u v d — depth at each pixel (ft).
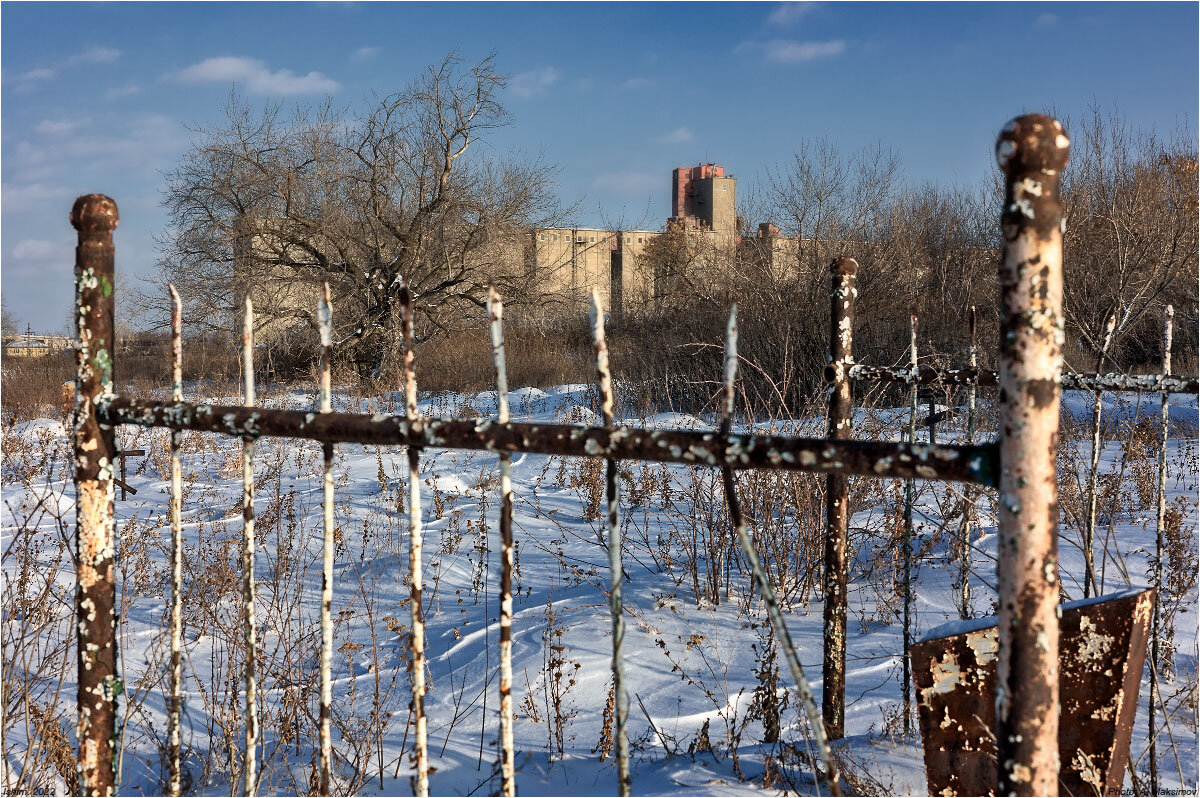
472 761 9.84
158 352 77.51
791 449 4.12
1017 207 3.62
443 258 71.92
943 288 57.47
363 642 14.82
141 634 14.87
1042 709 3.71
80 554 5.85
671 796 8.02
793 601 15.76
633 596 16.31
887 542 15.71
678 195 205.67
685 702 11.52
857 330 41.78
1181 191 45.47
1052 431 3.65
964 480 3.88
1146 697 9.57
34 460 33.17
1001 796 3.81
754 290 46.68
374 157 71.67
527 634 14.47
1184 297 43.78
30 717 9.73
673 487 24.59
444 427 4.71
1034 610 3.67
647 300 57.98
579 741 10.52
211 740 9.95
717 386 31.17
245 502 5.51
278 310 68.03
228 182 68.28
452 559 19.95
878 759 8.30
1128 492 19.69
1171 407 31.40
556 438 4.47
